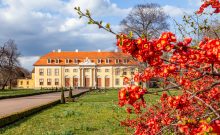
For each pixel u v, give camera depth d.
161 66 5.07
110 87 105.75
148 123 6.71
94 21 4.76
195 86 7.09
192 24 7.47
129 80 5.80
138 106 6.66
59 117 22.81
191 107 6.71
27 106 32.66
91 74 107.19
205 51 4.65
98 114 23.58
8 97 49.41
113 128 16.95
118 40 4.68
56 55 110.38
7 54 94.31
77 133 16.11
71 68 108.38
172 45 4.58
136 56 4.73
